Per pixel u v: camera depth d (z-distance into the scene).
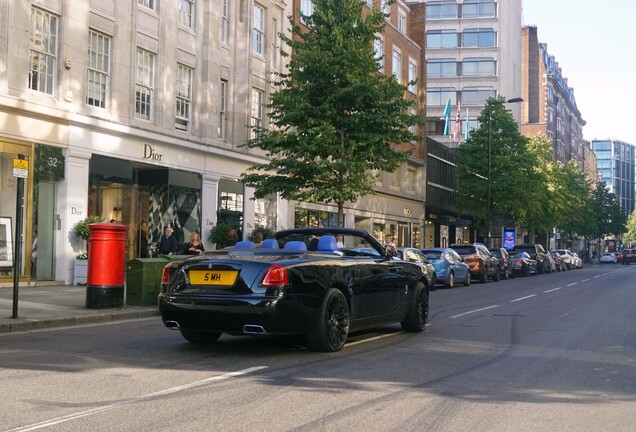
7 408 5.57
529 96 97.31
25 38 17.80
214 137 25.50
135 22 21.64
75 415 5.35
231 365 7.61
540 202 50.09
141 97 22.20
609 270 51.91
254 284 7.95
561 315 14.21
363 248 10.76
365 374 7.23
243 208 27.78
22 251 17.81
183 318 8.18
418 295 10.98
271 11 29.14
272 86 29.16
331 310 8.58
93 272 13.14
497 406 5.92
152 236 23.44
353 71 22.00
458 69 74.38
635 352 9.19
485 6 74.12
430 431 5.10
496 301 18.20
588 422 5.47
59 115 18.56
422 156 47.44
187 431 4.94
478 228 55.25
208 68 25.09
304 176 22.75
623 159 191.25
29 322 10.89
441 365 7.88
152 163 22.56
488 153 43.22
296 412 5.55
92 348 8.79
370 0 39.00
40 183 18.75
